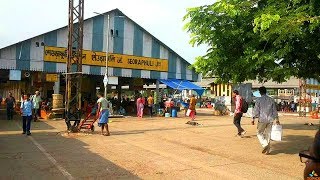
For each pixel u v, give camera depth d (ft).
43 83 104.12
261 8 37.65
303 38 32.35
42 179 24.77
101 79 120.16
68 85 54.13
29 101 50.31
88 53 94.99
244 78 40.24
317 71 39.19
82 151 36.50
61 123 69.31
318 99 160.15
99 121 50.52
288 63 37.01
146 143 42.70
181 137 48.70
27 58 86.84
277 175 26.63
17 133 51.98
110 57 98.32
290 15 31.12
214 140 45.65
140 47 103.76
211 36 38.70
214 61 39.11
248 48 35.96
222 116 103.91
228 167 29.32
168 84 105.29
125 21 101.04
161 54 107.76
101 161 31.27
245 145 41.34
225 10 35.40
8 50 84.74
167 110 97.71
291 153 36.09
